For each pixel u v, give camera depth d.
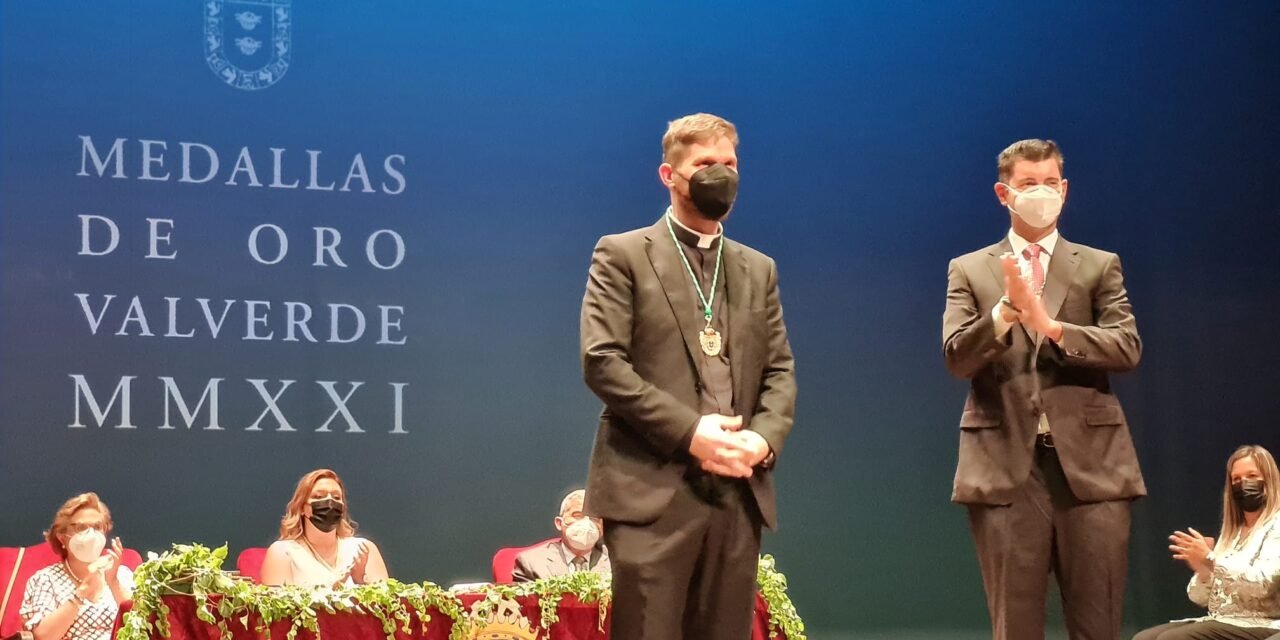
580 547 5.29
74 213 6.73
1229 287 7.73
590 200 7.41
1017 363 3.18
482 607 3.38
